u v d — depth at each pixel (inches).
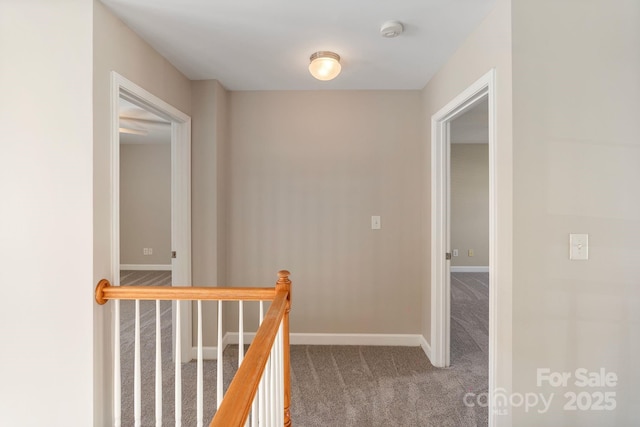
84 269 61.6
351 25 72.5
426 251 109.3
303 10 66.9
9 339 62.4
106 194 65.2
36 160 61.6
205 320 107.5
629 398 59.6
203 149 105.5
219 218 108.1
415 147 114.1
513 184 58.7
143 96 78.9
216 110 105.3
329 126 114.4
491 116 64.9
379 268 115.2
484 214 231.3
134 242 241.8
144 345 113.3
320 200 115.0
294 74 100.7
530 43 58.5
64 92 61.3
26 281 62.0
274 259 115.5
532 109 58.5
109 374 65.4
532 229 58.9
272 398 44.1
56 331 61.7
